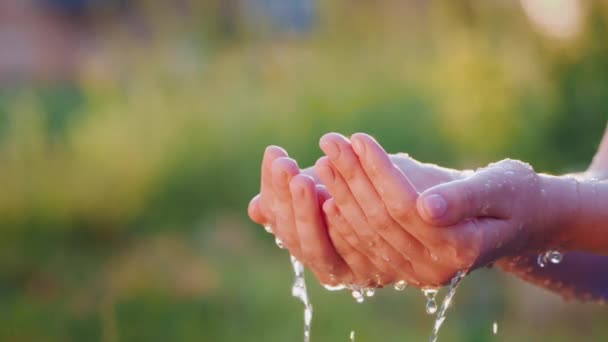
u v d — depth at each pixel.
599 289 1.43
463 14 4.89
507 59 4.74
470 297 4.93
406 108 6.94
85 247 6.44
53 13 13.14
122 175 6.69
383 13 8.18
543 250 1.18
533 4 4.62
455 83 5.12
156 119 7.10
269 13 9.78
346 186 1.04
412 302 5.12
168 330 4.92
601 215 1.14
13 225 6.31
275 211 1.12
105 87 7.86
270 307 5.15
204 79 8.00
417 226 1.02
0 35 13.27
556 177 1.16
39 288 5.61
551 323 4.80
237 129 7.21
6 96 9.66
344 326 4.84
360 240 1.07
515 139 4.78
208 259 6.06
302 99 7.48
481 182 1.04
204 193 6.97
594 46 4.50
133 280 5.60
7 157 6.50
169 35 8.57
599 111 4.58
